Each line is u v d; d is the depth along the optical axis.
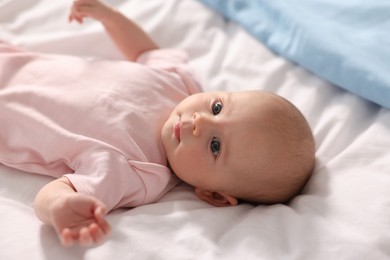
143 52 1.28
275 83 1.24
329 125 1.10
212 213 0.92
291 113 1.00
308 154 0.99
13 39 1.29
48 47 1.30
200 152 0.98
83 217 0.77
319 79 1.22
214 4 1.43
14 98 1.02
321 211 0.90
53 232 0.83
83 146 0.96
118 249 0.81
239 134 0.97
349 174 0.94
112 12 1.24
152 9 1.43
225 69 1.29
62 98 1.02
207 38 1.38
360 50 1.15
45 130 0.98
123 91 1.06
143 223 0.87
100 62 1.12
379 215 0.85
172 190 1.04
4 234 0.83
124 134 0.98
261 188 0.99
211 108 1.02
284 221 0.90
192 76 1.21
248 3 1.39
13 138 1.01
